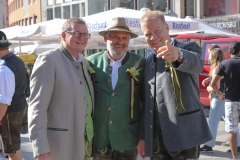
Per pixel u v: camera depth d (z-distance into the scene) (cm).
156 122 361
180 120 343
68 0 2783
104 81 383
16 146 536
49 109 349
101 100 383
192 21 1021
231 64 579
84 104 356
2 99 454
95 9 2505
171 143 344
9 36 1095
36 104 339
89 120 369
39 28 1016
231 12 1833
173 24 966
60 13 2900
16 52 1789
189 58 328
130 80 383
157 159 366
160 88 353
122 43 382
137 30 944
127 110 383
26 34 1048
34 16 3325
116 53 383
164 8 2108
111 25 381
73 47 357
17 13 3816
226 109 588
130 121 386
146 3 2183
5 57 528
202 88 1084
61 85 346
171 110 345
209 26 1070
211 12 1923
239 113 583
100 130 385
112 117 379
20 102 534
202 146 684
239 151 658
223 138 794
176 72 343
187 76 347
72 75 354
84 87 361
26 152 698
